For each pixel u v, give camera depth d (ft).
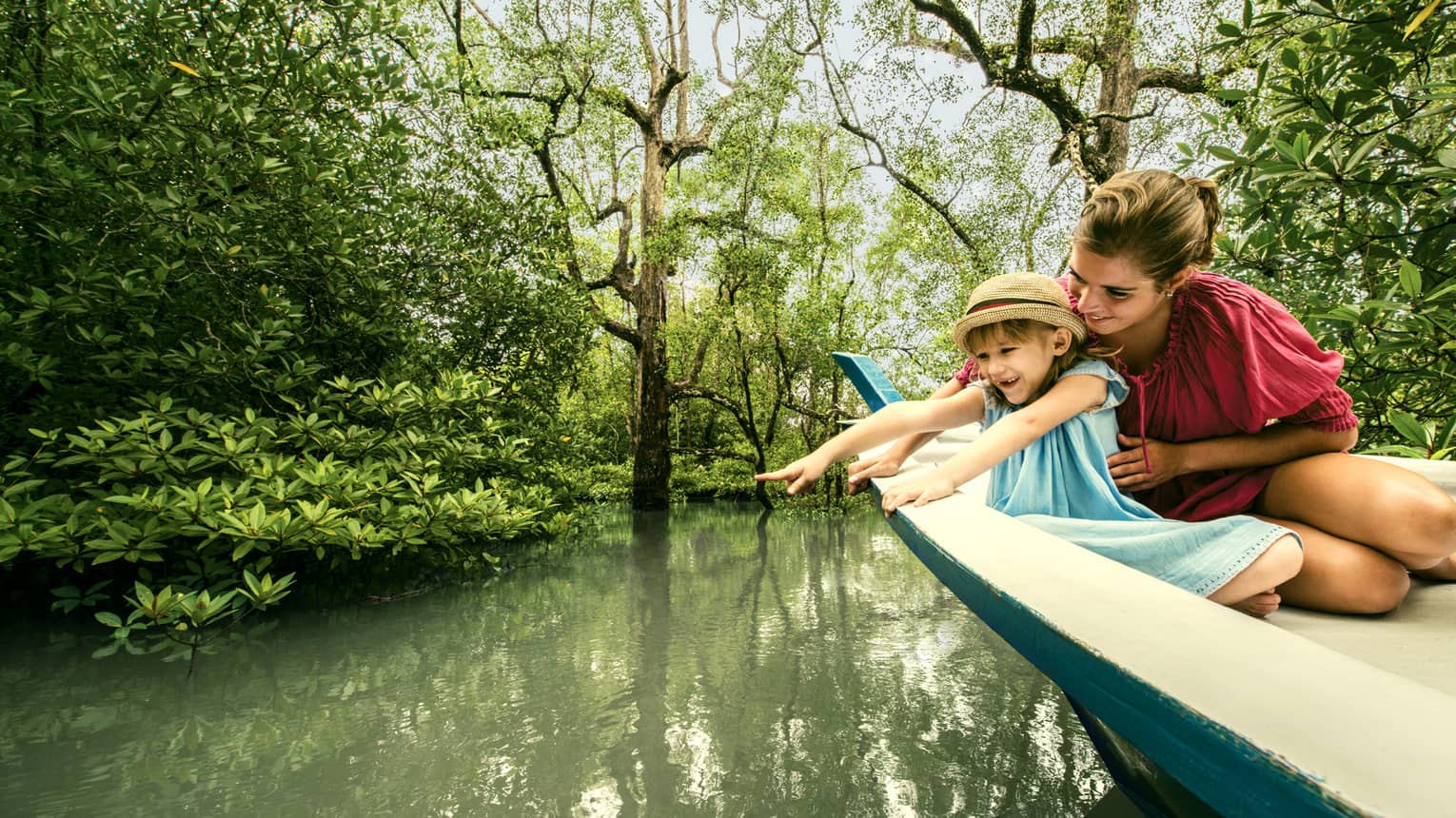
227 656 10.82
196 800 6.55
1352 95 8.00
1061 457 4.45
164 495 10.76
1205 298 4.39
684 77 44.55
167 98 12.01
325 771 7.15
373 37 15.74
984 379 4.88
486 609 14.43
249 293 13.97
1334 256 8.98
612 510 44.32
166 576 12.62
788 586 17.92
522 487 20.36
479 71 37.65
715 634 12.91
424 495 14.64
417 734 8.15
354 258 15.66
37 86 12.09
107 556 10.45
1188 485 4.77
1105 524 3.88
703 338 46.88
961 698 9.53
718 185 47.16
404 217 17.71
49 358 11.37
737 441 60.29
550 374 24.30
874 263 52.16
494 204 23.22
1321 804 1.24
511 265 23.81
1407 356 9.04
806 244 44.16
